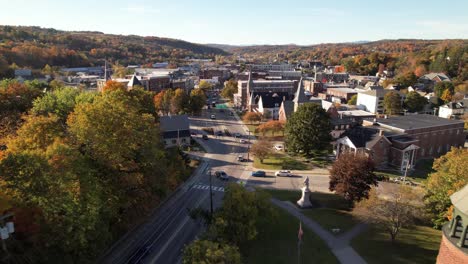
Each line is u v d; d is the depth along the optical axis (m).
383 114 156.00
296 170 85.69
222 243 38.88
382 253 47.59
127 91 81.31
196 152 99.81
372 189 57.25
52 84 142.12
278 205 64.00
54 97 77.69
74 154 39.50
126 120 49.22
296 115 93.62
